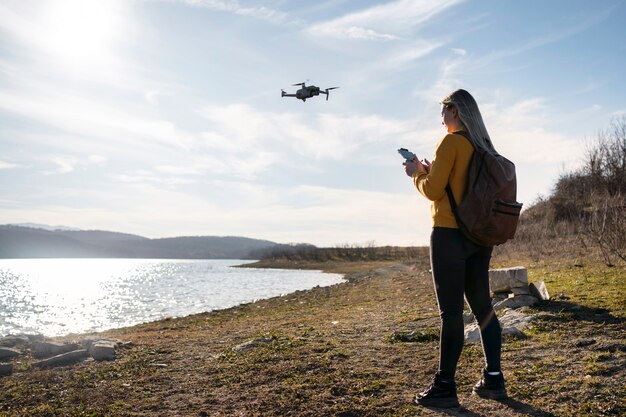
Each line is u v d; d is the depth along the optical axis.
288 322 8.99
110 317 19.66
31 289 42.50
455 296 3.25
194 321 11.19
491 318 3.45
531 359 4.38
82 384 4.73
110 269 109.88
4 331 15.81
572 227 18.45
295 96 12.36
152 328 10.07
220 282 43.41
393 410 3.39
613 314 5.59
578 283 8.23
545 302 6.64
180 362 5.49
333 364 4.72
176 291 34.00
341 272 56.28
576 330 5.16
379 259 76.31
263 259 115.19
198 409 3.72
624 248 11.08
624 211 12.21
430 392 3.37
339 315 9.32
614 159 23.75
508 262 14.68
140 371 5.12
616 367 3.89
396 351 5.14
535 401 3.39
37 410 3.95
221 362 5.26
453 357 3.30
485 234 3.12
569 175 26.56
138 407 3.87
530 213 27.27
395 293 12.91
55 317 20.03
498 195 3.08
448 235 3.22
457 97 3.29
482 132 3.27
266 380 4.36
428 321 6.86
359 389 3.90
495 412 3.22
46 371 5.46
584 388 3.54
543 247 16.23
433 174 3.17
